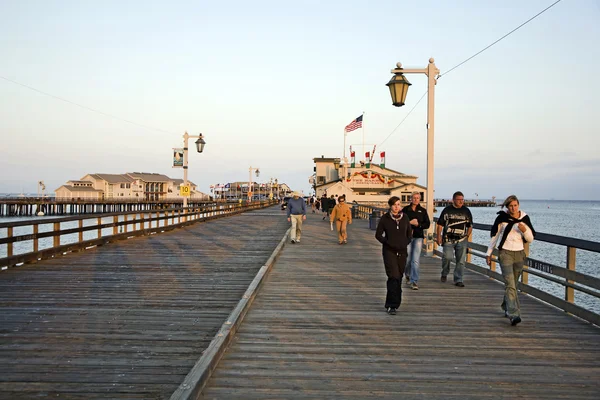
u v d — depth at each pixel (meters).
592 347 5.50
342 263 11.98
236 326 6.04
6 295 8.20
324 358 5.09
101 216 16.16
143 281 9.59
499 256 6.49
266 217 37.62
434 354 5.24
